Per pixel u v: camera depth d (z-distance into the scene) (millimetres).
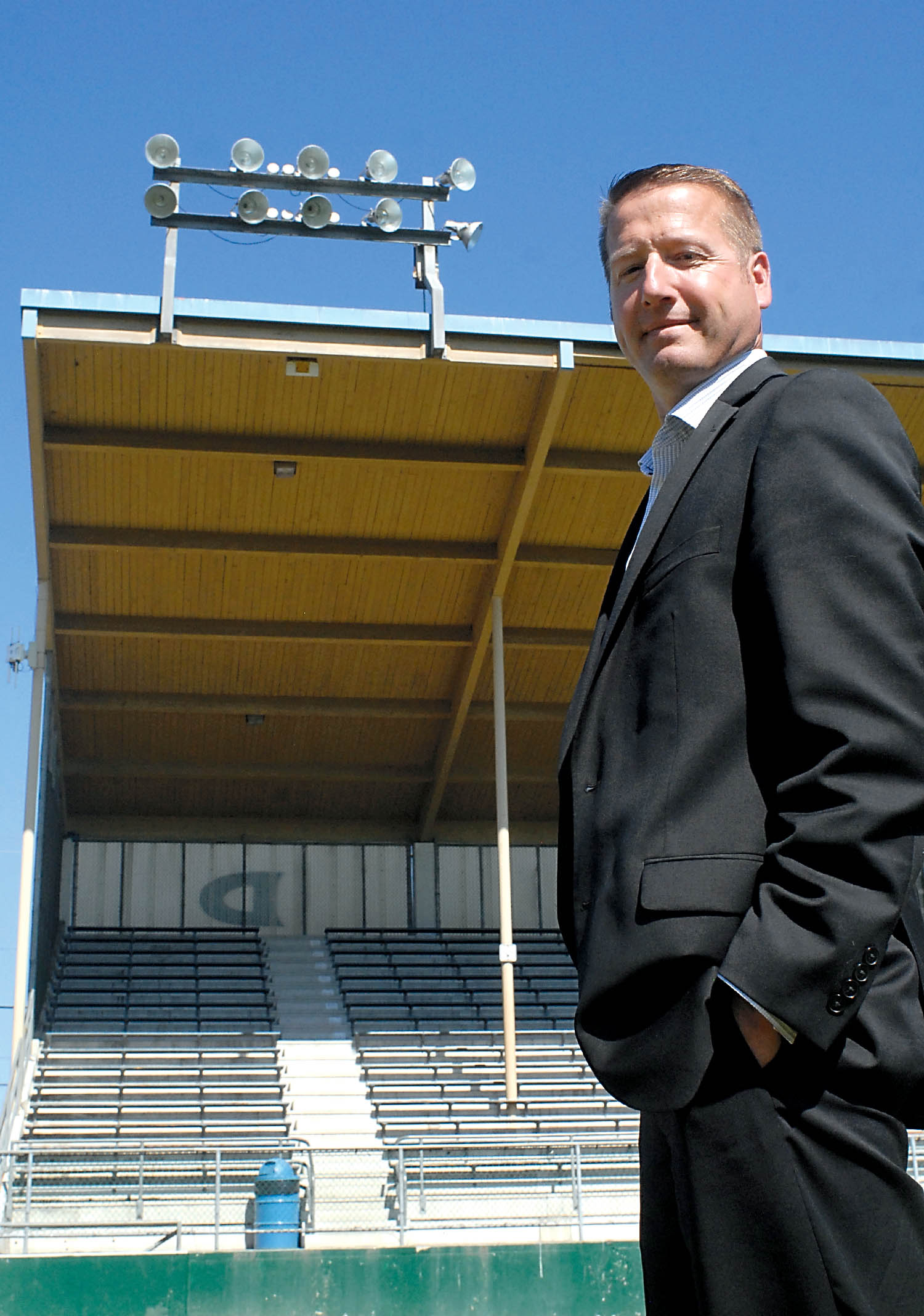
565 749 2160
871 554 1810
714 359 2326
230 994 25688
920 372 18047
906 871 1678
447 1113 21281
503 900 19797
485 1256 12758
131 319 16562
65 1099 20719
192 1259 12328
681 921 1784
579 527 21531
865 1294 1671
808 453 1913
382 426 19000
